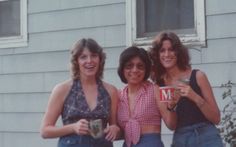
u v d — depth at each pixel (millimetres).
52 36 3463
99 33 3309
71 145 2031
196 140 2025
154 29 3207
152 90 2135
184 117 2051
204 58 2998
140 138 2096
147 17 3221
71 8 3398
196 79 2047
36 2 3520
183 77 2078
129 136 2105
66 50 3410
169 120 2061
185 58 2090
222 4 2953
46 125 2062
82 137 2031
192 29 3086
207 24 2996
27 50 3547
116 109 2158
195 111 2037
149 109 2107
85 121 1970
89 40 2094
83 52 2066
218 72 2957
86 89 2104
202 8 3004
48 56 3473
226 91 2895
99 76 2145
